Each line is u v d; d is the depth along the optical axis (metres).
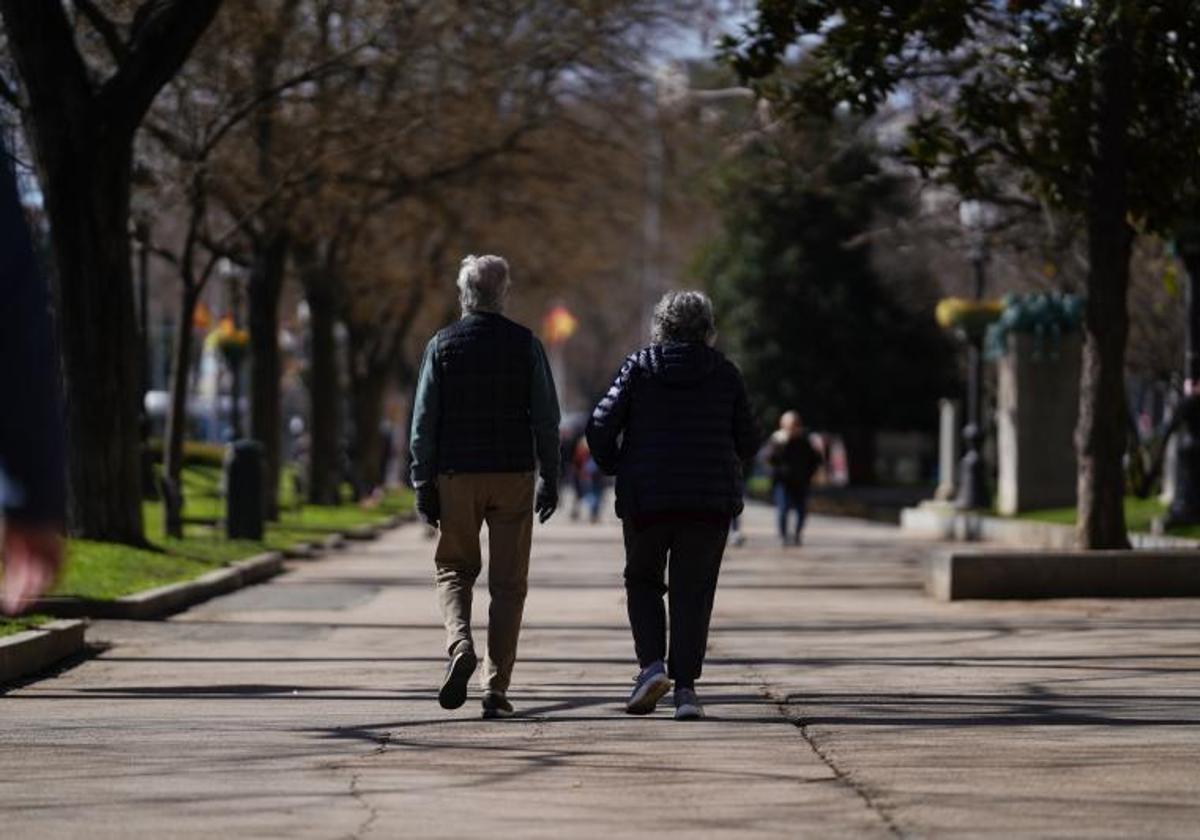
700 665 28.39
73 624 40.03
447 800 21.27
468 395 28.36
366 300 134.25
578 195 111.19
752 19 55.25
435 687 33.66
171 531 76.94
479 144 97.25
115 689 33.47
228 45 74.50
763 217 193.62
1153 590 55.97
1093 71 55.53
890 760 24.25
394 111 85.31
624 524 28.42
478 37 85.62
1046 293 109.31
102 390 61.66
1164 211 56.94
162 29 59.69
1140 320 105.25
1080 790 21.78
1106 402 57.50
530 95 94.31
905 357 196.38
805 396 196.88
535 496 28.84
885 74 54.06
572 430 171.75
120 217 61.16
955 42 53.28
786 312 195.50
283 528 100.81
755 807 20.69
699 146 100.25
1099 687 33.03
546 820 19.92
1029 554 55.88
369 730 27.47
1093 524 57.62
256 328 103.00
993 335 107.62
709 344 28.70
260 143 86.56
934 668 36.62
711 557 28.23
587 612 52.03
